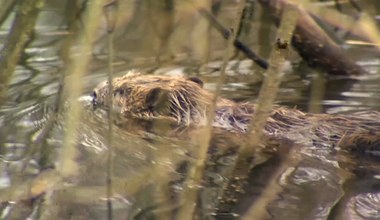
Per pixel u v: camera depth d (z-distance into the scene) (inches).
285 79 354.6
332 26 374.0
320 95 324.8
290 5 204.1
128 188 232.2
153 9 276.5
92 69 361.4
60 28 375.6
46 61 365.7
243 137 274.7
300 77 358.6
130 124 298.2
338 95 335.0
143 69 358.6
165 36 281.6
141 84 317.4
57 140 266.1
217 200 225.1
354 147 262.7
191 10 277.6
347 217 213.8
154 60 359.9
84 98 328.2
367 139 263.4
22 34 186.7
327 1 362.0
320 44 355.9
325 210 218.7
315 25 354.0
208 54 278.5
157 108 305.3
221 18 340.2
